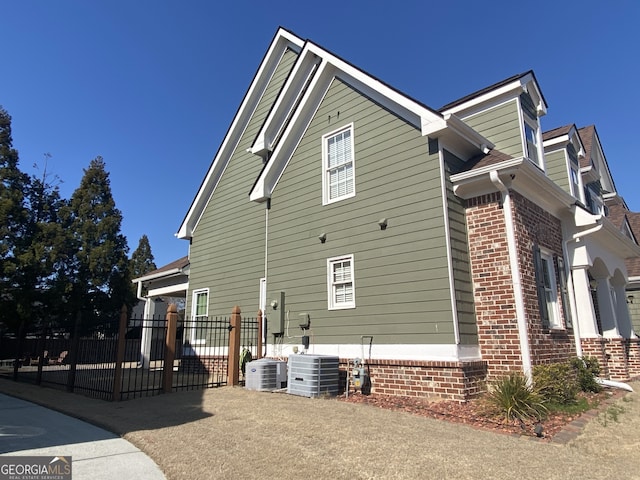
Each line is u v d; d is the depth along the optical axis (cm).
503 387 666
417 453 470
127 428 586
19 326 1895
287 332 1068
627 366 1186
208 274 1445
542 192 941
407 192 888
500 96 1078
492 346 802
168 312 917
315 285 1027
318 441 513
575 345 988
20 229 2036
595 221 1014
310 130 1132
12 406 804
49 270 2058
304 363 858
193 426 591
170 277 1678
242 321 1234
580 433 576
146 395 857
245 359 1111
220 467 425
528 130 1104
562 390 733
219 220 1457
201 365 1341
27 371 1326
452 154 895
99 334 935
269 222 1185
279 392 891
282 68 1434
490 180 830
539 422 617
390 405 748
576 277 1055
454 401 740
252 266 1288
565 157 1285
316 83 1109
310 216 1077
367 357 884
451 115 820
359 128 1009
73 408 746
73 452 490
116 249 2559
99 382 909
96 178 2647
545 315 852
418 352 807
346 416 650
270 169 1189
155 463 450
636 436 563
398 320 850
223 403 753
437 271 812
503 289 805
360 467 425
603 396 846
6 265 1844
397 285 865
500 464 439
